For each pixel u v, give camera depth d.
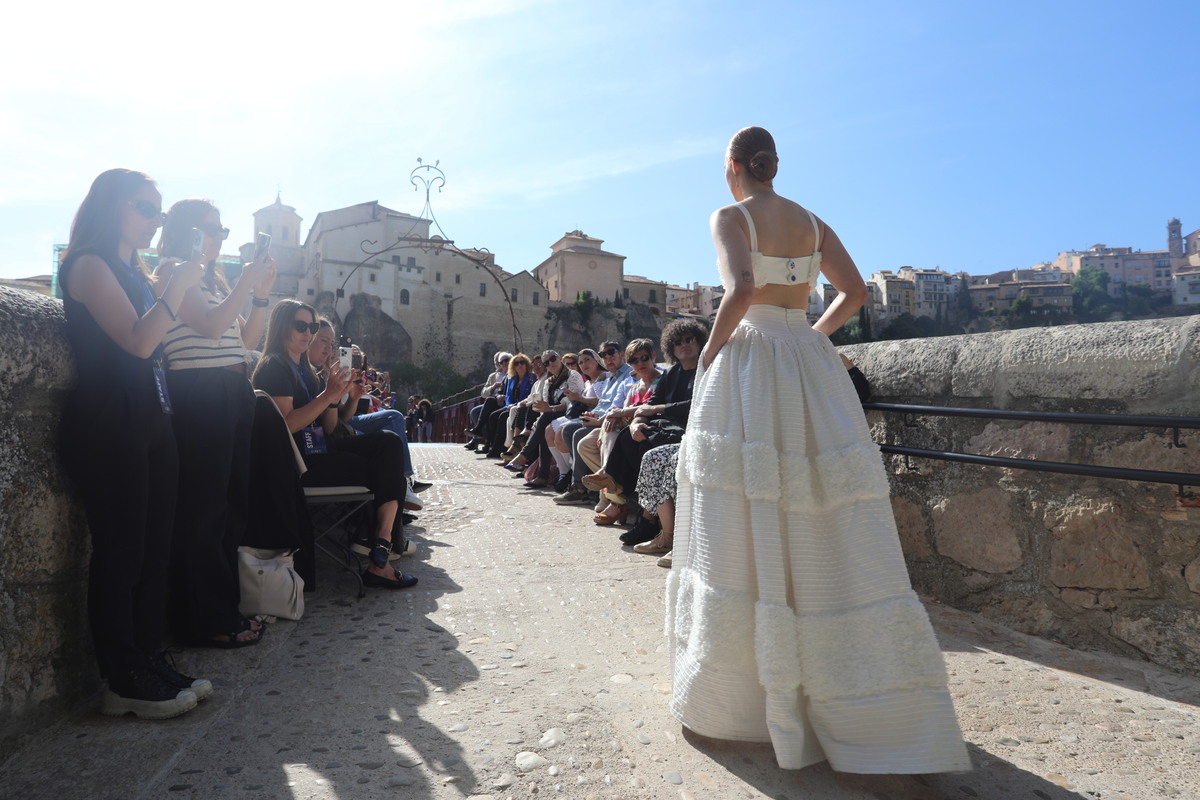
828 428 2.05
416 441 27.14
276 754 2.05
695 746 2.12
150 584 2.43
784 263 2.21
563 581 4.01
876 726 1.85
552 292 109.38
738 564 2.01
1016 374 3.24
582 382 8.34
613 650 2.96
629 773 1.96
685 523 2.26
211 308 2.87
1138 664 2.77
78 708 2.32
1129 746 2.13
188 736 2.16
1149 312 146.38
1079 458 3.01
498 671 2.72
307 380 4.46
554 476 7.83
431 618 3.39
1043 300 146.88
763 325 2.19
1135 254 166.38
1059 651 2.93
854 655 1.89
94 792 1.83
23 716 2.06
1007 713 2.37
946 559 3.56
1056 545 3.07
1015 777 1.96
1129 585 2.84
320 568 4.34
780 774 1.96
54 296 2.43
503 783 1.90
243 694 2.49
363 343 84.88
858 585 1.93
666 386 5.32
